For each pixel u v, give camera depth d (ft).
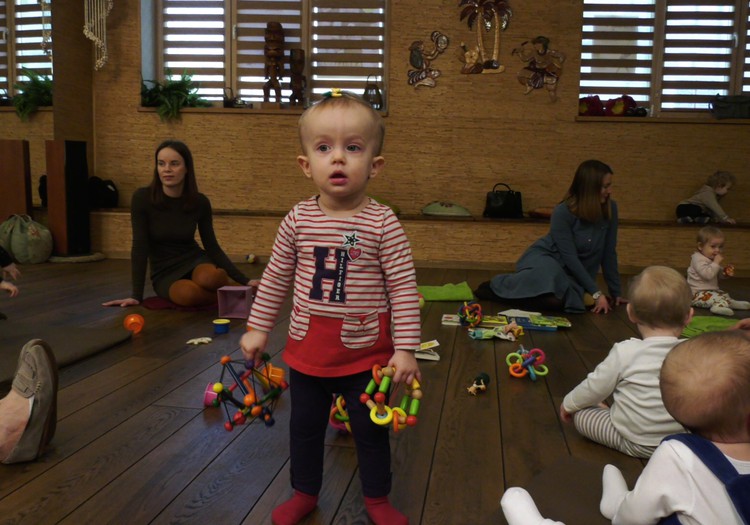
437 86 20.45
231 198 21.42
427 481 5.41
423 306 13.15
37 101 20.94
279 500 5.06
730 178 19.17
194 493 5.15
